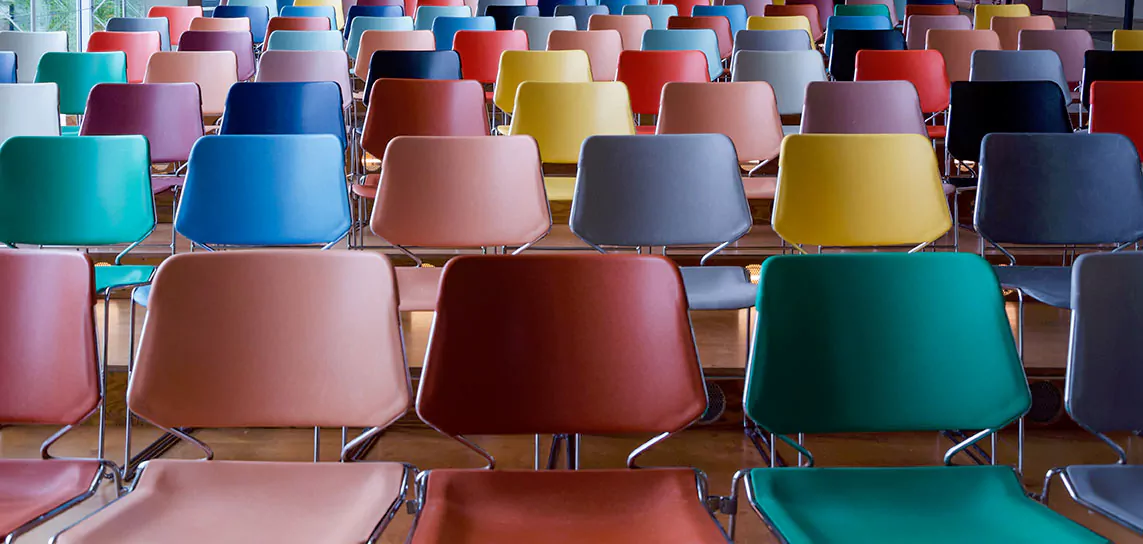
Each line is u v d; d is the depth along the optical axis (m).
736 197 3.41
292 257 2.08
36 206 3.30
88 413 2.07
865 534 1.79
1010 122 4.64
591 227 3.40
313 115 4.46
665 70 5.61
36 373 2.08
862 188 3.40
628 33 7.59
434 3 9.96
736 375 3.41
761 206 5.11
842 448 3.28
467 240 3.36
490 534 1.78
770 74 5.49
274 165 3.39
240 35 6.92
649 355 2.02
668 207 3.41
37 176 3.31
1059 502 2.90
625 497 1.89
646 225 3.40
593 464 3.16
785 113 5.50
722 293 3.07
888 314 2.07
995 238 3.44
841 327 2.06
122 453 3.18
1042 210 3.43
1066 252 4.30
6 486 1.95
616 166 3.41
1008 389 2.04
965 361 2.05
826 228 3.39
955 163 5.73
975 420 2.05
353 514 1.82
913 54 5.68
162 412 2.03
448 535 1.76
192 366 2.04
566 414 2.02
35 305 2.10
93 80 5.73
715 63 6.86
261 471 1.99
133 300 3.08
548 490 1.91
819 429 2.04
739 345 3.69
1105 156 3.43
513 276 2.03
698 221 3.41
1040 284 3.15
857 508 1.89
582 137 4.42
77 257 2.10
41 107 4.55
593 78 6.14
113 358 3.42
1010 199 3.44
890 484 1.97
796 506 1.89
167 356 2.04
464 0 10.33
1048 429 3.42
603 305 2.03
